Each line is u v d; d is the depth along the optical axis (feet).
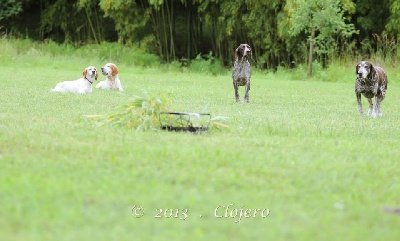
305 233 18.63
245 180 24.22
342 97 69.67
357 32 102.42
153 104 36.11
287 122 42.45
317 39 102.99
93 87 67.67
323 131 38.22
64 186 21.89
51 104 48.91
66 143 29.89
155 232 18.40
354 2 110.52
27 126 35.22
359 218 20.47
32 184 21.93
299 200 22.12
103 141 30.99
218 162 26.76
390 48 104.06
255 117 45.01
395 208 21.79
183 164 26.27
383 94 52.39
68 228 18.04
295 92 74.59
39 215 18.97
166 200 21.12
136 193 21.74
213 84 82.99
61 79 78.74
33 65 104.27
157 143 30.91
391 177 26.61
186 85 79.41
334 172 26.09
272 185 23.79
